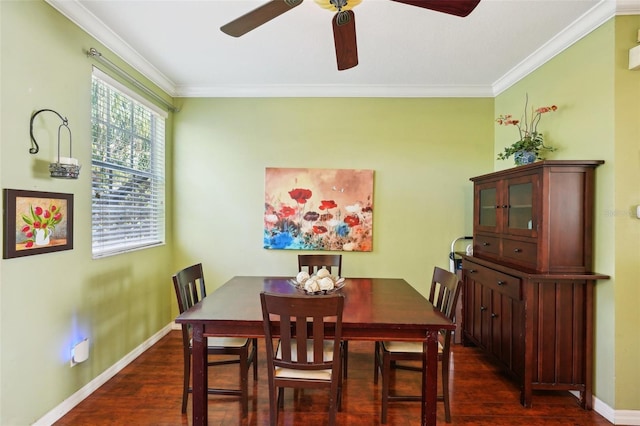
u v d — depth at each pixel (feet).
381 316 5.74
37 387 5.90
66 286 6.56
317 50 8.43
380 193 10.96
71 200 6.64
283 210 10.97
